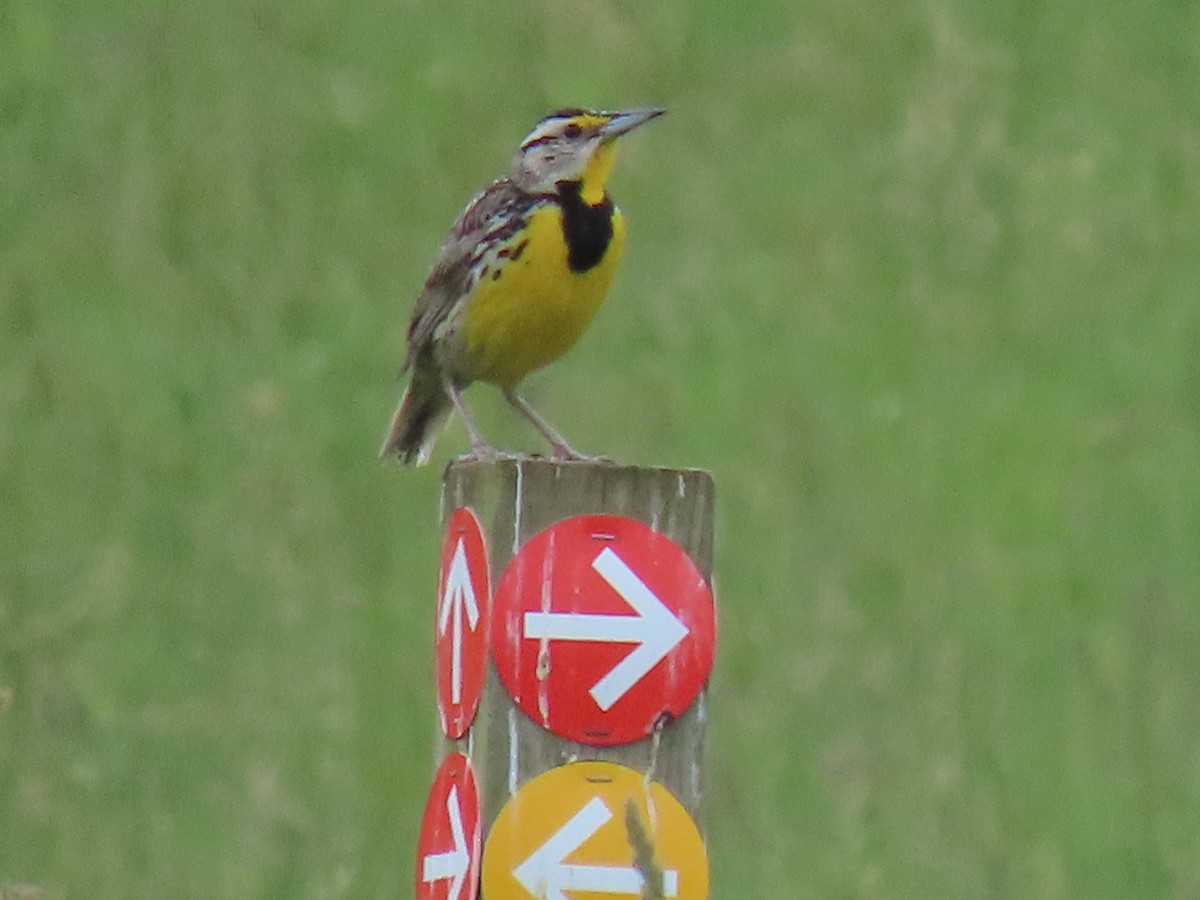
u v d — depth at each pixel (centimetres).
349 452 1255
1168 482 1315
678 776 587
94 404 1291
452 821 602
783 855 1041
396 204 1476
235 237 1436
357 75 1588
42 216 1440
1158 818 1082
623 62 1631
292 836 1019
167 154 1491
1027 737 1109
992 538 1243
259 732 1070
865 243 1484
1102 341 1428
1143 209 1519
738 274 1447
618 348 1373
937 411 1360
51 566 1149
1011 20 1659
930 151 1544
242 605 1141
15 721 1055
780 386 1358
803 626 1155
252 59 1585
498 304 905
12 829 1016
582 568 588
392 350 1353
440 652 620
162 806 1030
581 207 907
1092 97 1608
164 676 1097
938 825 1053
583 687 586
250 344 1358
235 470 1235
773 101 1617
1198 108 1605
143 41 1578
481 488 595
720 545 1216
